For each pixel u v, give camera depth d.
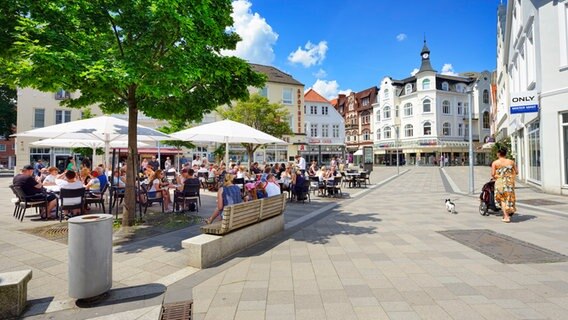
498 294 3.84
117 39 6.34
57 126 8.94
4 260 5.27
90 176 11.30
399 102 57.72
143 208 10.51
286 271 4.73
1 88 37.84
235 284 4.27
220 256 5.28
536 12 13.34
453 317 3.31
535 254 5.34
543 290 3.94
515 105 13.45
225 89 7.42
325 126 48.72
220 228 5.40
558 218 8.29
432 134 52.78
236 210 5.58
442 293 3.90
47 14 5.59
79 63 5.21
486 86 56.47
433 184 19.88
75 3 5.57
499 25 30.17
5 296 3.43
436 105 52.72
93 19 6.01
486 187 8.92
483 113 56.19
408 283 4.22
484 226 7.55
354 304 3.64
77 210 8.97
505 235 6.64
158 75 5.41
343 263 5.07
